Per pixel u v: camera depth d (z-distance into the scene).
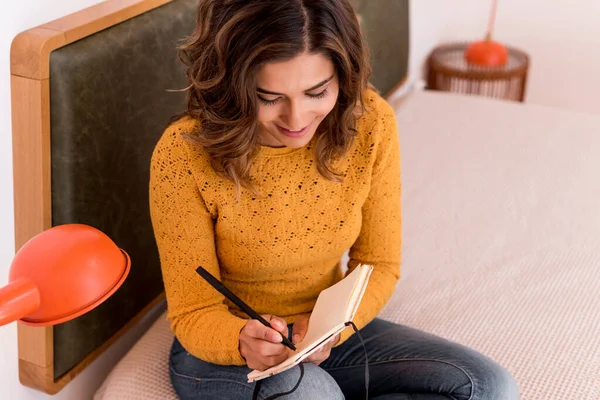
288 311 1.27
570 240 1.70
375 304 1.26
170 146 1.13
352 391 1.25
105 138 1.25
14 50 1.10
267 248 1.18
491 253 1.66
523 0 2.91
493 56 2.65
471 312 1.47
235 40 0.96
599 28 2.83
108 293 0.85
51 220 1.20
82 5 1.26
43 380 1.28
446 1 2.94
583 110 3.02
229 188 1.13
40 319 0.83
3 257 1.22
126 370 1.32
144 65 1.31
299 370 1.10
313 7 0.95
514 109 2.33
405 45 2.45
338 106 1.11
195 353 1.15
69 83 1.15
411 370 1.20
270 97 1.00
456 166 2.00
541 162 2.02
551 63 2.98
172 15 1.38
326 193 1.19
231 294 1.00
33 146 1.15
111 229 1.31
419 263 1.62
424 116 2.28
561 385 1.28
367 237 1.30
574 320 1.44
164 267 1.19
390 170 1.26
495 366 1.19
